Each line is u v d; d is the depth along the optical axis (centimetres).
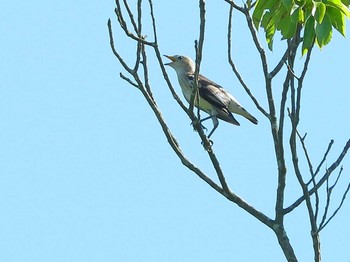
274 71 1105
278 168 1131
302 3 1020
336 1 1003
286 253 1138
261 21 1093
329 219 1076
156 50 1144
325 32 994
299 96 1045
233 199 1187
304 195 1076
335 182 1073
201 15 1068
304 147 1081
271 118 1134
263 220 1167
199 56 1115
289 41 1062
